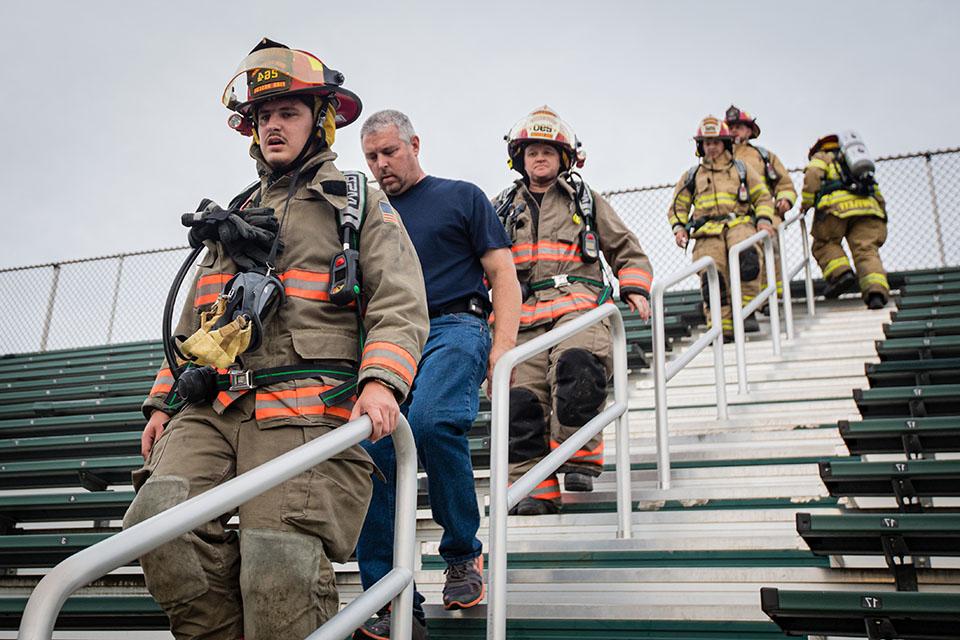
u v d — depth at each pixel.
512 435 4.39
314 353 2.40
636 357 7.22
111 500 5.25
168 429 2.42
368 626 3.05
